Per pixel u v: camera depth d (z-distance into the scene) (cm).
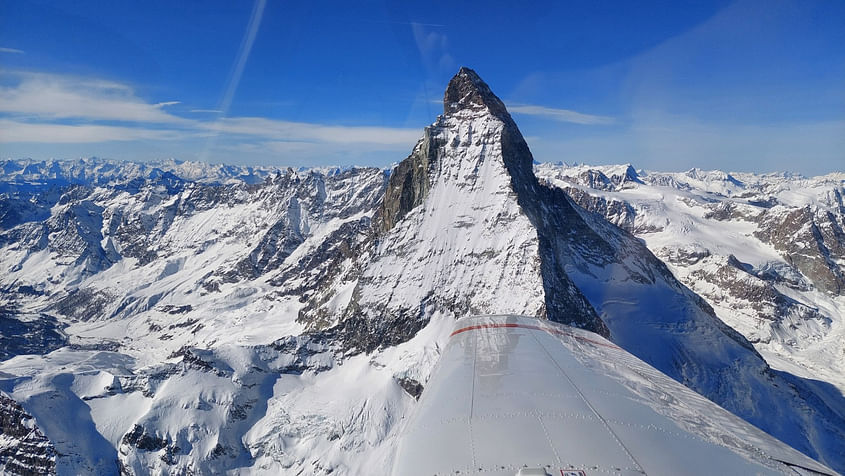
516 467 1198
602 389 1819
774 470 1215
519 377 1980
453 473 1207
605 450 1277
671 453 1264
